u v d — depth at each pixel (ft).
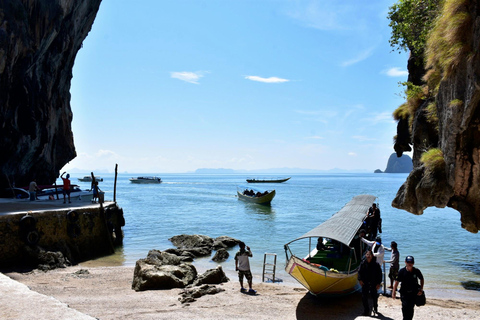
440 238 96.94
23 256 58.49
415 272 26.50
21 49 104.99
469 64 37.27
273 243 88.07
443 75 43.62
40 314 16.75
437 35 44.01
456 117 39.86
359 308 38.93
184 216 143.84
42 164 135.64
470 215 43.24
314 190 351.46
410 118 59.47
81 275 54.54
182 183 552.82
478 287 51.98
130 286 48.21
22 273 54.24
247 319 33.86
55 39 124.67
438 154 45.96
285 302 40.86
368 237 62.18
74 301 39.65
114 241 84.38
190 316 34.12
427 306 39.63
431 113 51.47
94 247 74.33
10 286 21.15
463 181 42.06
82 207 74.08
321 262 49.80
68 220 67.62
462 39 38.65
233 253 77.77
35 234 59.98
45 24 113.19
